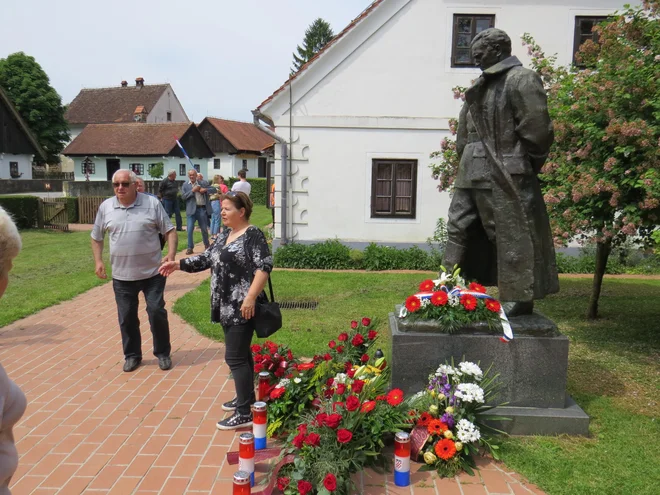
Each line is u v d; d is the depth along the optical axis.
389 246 12.51
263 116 12.40
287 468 3.29
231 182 36.81
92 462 3.64
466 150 4.31
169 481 3.42
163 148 37.09
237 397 4.16
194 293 9.05
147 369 5.45
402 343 4.07
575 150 6.09
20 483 3.38
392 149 12.32
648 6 5.92
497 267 4.34
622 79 5.45
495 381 4.06
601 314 7.73
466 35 11.98
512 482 3.42
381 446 3.54
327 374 4.15
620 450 3.78
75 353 5.97
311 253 11.64
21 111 46.25
